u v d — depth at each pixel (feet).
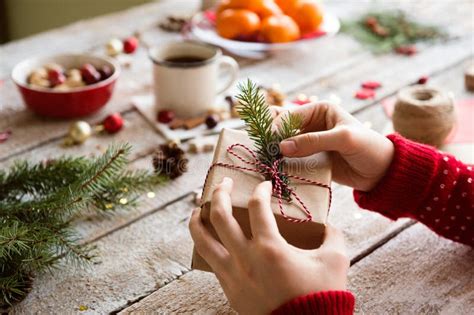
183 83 3.19
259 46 3.73
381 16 4.19
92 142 3.09
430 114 2.89
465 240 2.46
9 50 3.88
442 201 2.40
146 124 3.23
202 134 3.12
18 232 2.20
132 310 2.24
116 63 3.50
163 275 2.37
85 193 2.42
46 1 5.80
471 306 2.26
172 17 4.19
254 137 2.28
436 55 3.84
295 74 3.67
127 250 2.48
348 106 3.34
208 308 2.25
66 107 3.18
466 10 4.40
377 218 2.63
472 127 3.13
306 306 1.93
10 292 2.21
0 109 3.33
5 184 2.60
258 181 2.13
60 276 2.35
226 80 3.59
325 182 2.17
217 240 2.10
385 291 2.31
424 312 2.23
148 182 2.68
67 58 3.41
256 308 2.01
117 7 5.98
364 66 3.74
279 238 1.97
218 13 3.92
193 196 2.75
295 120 2.29
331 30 3.94
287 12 3.92
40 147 3.05
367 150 2.31
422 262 2.42
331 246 2.05
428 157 2.38
